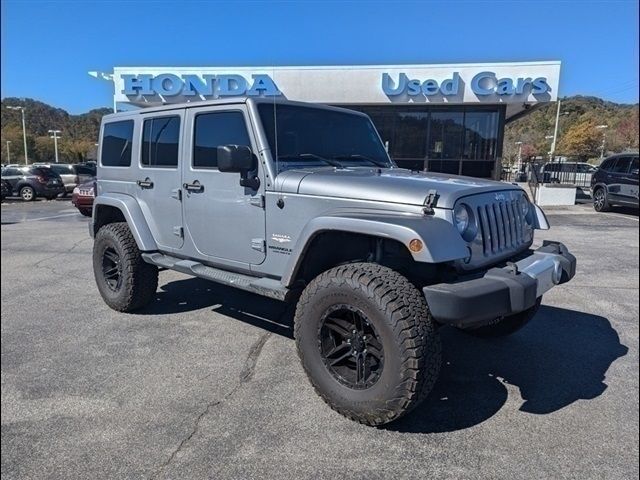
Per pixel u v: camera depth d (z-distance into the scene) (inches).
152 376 143.9
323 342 123.3
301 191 133.7
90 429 116.6
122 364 152.1
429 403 129.9
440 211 114.7
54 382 140.3
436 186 123.3
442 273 121.0
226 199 153.4
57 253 343.3
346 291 114.7
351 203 125.3
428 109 701.9
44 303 216.8
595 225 492.4
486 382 142.2
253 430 116.1
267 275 146.3
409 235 106.5
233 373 145.9
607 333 182.2
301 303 125.6
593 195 647.1
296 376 144.0
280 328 183.5
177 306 209.8
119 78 708.7
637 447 110.8
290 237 137.3
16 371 147.3
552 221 528.1
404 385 108.1
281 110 151.8
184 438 113.0
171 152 173.5
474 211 120.6
